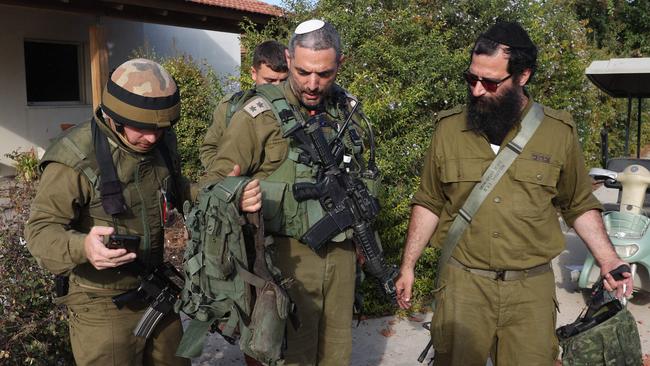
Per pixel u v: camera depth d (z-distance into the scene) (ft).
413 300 15.31
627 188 15.84
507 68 7.62
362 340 13.67
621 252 14.93
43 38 33.50
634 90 20.99
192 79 25.43
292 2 19.88
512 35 7.63
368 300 14.82
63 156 7.13
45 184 7.13
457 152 8.27
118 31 36.40
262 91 8.34
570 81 26.02
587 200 8.52
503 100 7.77
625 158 19.42
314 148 8.14
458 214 8.31
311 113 8.52
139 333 7.65
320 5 18.92
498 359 8.50
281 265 8.20
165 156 8.02
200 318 7.11
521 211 7.98
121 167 7.41
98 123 7.30
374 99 14.82
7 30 31.71
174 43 36.27
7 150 32.09
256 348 6.73
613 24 65.26
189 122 24.97
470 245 8.21
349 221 8.19
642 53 65.67
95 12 29.68
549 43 24.58
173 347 8.43
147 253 7.75
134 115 7.01
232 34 43.73
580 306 16.29
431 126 15.97
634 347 8.00
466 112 8.31
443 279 8.55
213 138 11.82
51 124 34.17
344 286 8.63
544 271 8.24
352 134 8.66
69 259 6.81
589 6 63.67
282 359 7.34
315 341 8.54
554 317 8.32
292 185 8.06
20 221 10.24
